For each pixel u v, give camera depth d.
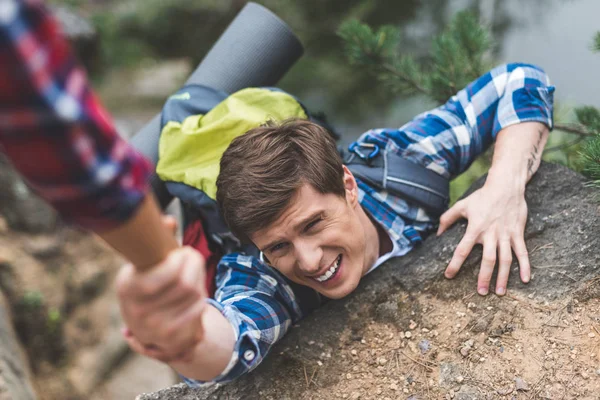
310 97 5.60
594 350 1.43
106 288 4.39
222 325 1.25
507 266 1.58
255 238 1.45
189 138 2.02
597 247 1.58
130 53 6.48
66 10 6.13
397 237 1.73
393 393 1.46
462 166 1.92
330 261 1.46
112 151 0.47
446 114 1.92
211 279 1.95
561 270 1.56
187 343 0.75
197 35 6.52
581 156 1.74
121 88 8.13
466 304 1.58
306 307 1.68
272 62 2.63
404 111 5.51
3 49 0.39
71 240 4.41
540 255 1.60
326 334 1.58
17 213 4.23
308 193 1.40
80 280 4.30
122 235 0.53
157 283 0.59
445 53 2.50
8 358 2.89
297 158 1.41
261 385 1.51
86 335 4.16
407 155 1.85
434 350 1.51
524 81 1.83
